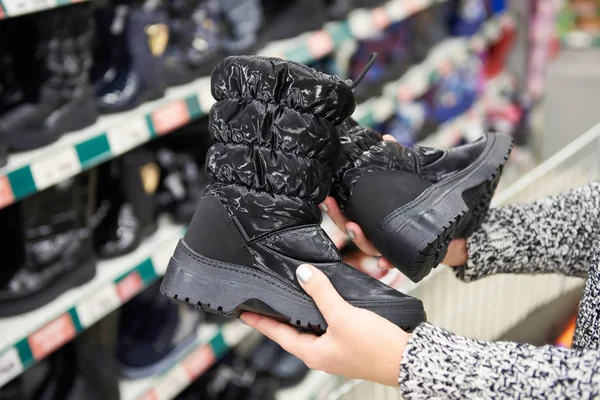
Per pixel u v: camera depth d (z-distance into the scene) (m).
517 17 3.44
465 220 0.97
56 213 1.39
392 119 2.70
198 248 0.89
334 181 0.98
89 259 1.47
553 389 0.65
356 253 2.21
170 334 1.67
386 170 0.95
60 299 1.41
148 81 1.62
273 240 0.86
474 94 3.21
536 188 1.40
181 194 1.77
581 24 3.68
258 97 0.85
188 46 1.80
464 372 0.68
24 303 1.34
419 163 0.97
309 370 1.97
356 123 1.07
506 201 1.33
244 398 1.77
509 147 1.02
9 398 1.36
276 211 0.86
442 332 0.73
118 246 1.56
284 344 0.82
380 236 0.92
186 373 1.68
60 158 1.35
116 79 1.58
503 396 0.67
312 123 0.85
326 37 2.11
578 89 3.12
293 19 2.04
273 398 1.83
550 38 3.39
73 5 1.38
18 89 1.36
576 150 1.46
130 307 1.68
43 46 1.35
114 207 1.60
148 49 1.61
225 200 0.88
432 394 0.69
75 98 1.43
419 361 0.69
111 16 1.58
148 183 1.64
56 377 1.46
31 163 1.29
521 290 1.36
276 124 0.85
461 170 0.97
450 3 3.09
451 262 1.01
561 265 1.01
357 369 0.75
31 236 1.36
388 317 0.81
